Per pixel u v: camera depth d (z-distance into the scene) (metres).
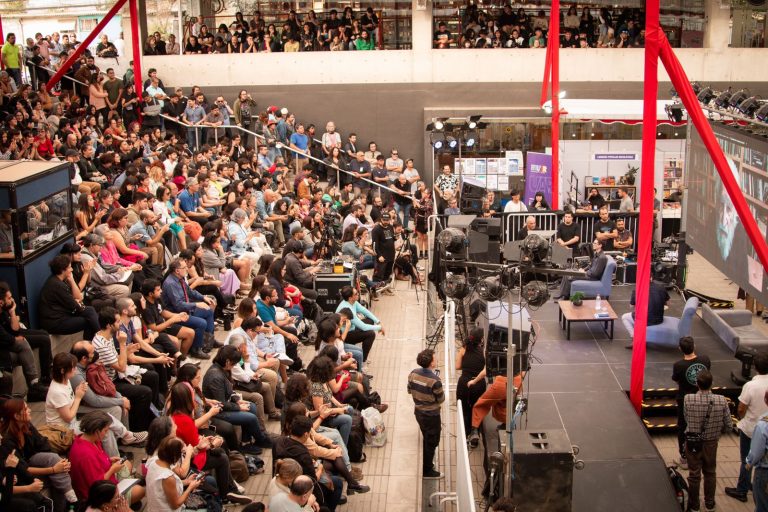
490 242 14.74
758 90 25.62
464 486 7.92
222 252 14.16
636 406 12.35
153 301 11.23
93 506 7.24
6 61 22.11
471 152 25.28
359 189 23.16
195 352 12.23
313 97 25.75
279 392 11.41
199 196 16.59
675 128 23.69
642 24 25.83
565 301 15.36
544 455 8.66
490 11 25.91
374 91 25.66
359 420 10.81
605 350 14.30
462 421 8.48
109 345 9.84
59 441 8.64
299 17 26.25
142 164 16.59
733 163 14.87
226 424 9.78
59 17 30.69
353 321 12.87
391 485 10.19
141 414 9.97
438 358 14.12
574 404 12.30
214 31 26.55
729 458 11.84
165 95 23.52
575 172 23.05
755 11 25.42
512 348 8.92
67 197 12.32
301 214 18.41
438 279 15.94
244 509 7.79
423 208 20.14
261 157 21.48
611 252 18.25
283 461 7.84
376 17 25.66
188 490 8.08
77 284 11.41
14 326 10.04
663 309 14.34
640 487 10.23
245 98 24.33
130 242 13.27
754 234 11.61
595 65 25.59
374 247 17.34
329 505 9.22
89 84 22.33
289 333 12.38
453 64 25.52
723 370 13.27
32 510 7.70
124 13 25.50
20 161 12.32
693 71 25.58
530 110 25.11
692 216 16.92
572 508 9.77
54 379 8.79
